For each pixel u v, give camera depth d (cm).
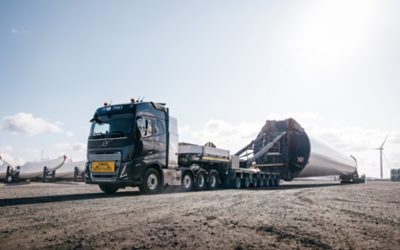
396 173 6588
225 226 547
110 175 1180
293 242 442
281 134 2356
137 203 888
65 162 3075
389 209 844
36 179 3020
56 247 396
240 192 1441
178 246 408
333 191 1653
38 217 623
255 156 2219
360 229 545
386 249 414
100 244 412
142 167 1230
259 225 561
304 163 2342
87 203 879
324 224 586
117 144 1190
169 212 707
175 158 1419
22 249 387
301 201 1029
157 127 1320
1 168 2941
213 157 1733
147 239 443
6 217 622
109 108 1274
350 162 3556
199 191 1503
